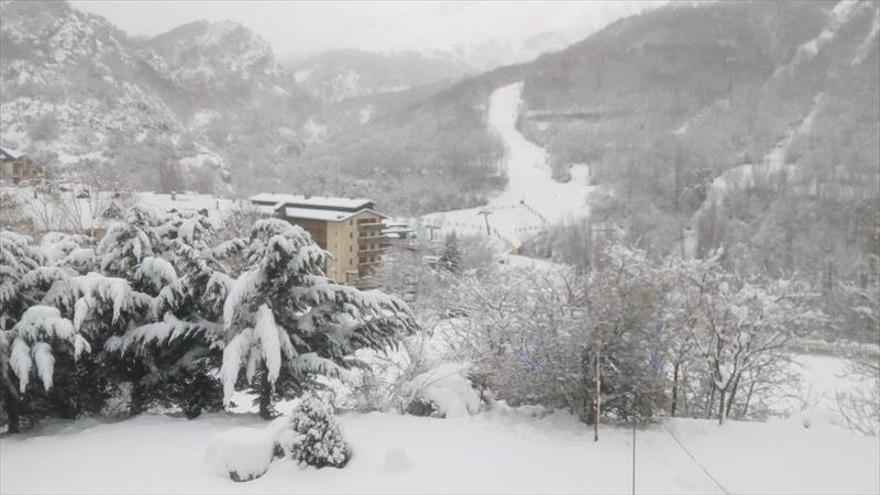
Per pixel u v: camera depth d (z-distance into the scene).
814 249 58.09
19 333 10.53
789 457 10.02
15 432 11.23
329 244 54.72
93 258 12.54
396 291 40.66
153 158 128.38
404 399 12.12
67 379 11.82
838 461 9.90
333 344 12.21
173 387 12.38
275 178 141.75
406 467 8.97
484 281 16.02
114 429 10.79
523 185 135.88
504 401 12.41
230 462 8.70
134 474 8.82
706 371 14.45
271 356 10.59
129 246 12.09
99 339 11.97
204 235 13.15
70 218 31.33
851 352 24.27
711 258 14.72
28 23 190.12
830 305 29.92
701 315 13.79
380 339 12.54
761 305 14.28
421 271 42.56
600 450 9.95
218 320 12.22
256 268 11.18
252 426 10.95
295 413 9.28
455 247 47.59
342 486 8.41
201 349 12.07
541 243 79.50
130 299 11.38
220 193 99.69
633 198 99.31
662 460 9.67
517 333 11.97
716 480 9.03
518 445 10.03
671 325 12.30
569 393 11.09
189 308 12.25
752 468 9.52
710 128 147.25
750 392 14.82
